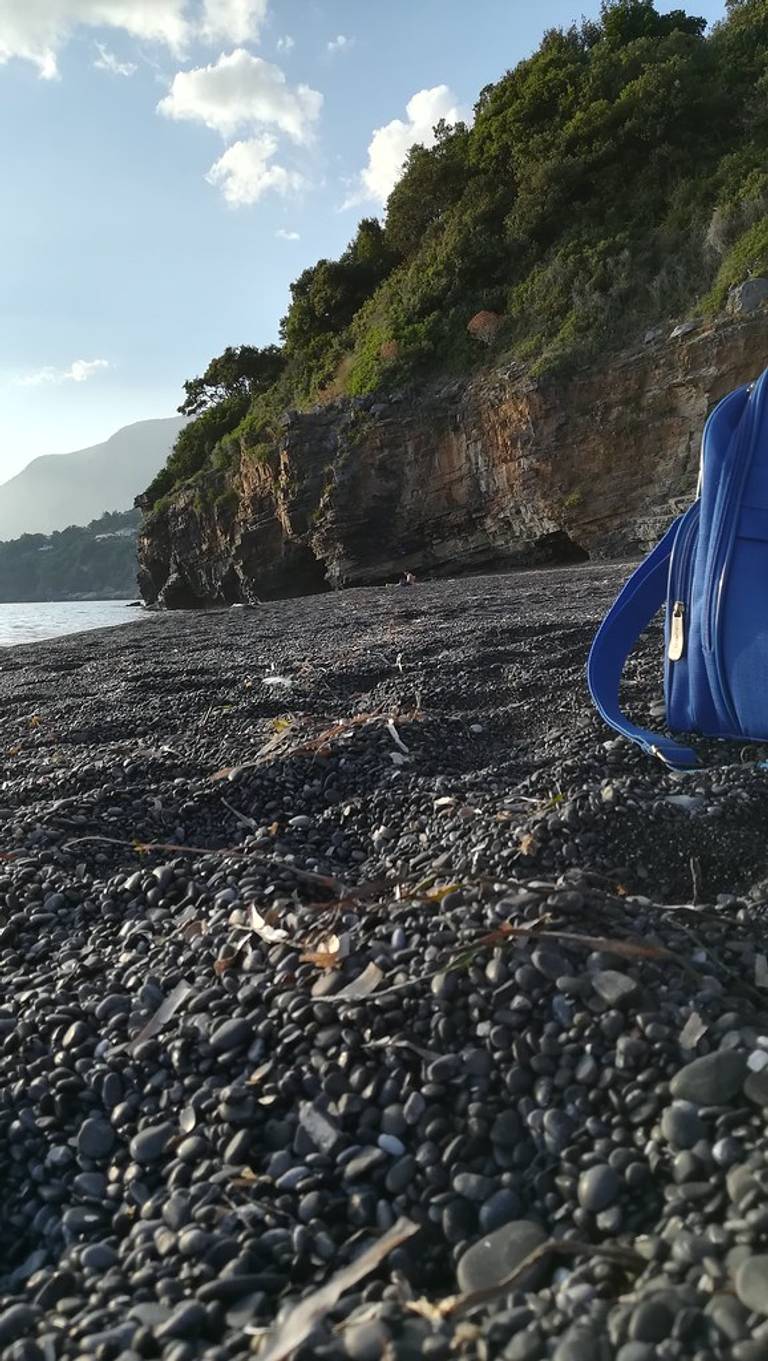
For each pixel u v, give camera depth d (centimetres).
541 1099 139
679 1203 116
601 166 2777
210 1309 113
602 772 298
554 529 2538
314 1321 106
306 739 380
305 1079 153
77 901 252
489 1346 99
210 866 257
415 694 461
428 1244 124
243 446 3638
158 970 197
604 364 2352
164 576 4734
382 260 3925
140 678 662
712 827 238
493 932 170
